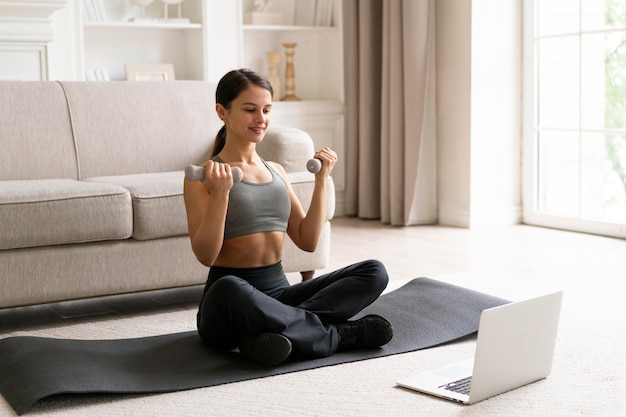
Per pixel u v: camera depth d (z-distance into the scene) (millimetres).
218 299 2723
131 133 4387
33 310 3729
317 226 3037
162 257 3613
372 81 6020
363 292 2895
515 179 5801
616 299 3643
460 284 3992
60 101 4293
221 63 5910
